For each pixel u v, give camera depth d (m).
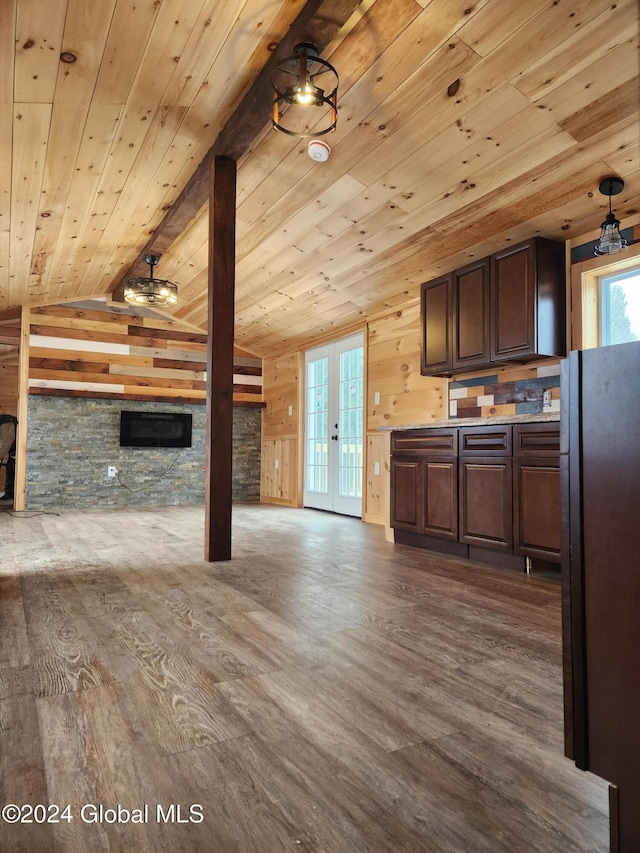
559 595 2.53
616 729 0.88
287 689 1.53
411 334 4.85
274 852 0.91
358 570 3.05
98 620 2.13
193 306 6.45
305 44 2.37
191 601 2.40
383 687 1.55
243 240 4.60
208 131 3.19
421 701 1.46
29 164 3.25
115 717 1.36
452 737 1.28
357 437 5.69
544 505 2.83
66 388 6.37
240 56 2.55
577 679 0.95
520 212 3.31
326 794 1.06
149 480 6.73
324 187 3.62
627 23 2.15
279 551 3.62
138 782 1.09
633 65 2.29
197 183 3.63
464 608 2.32
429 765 1.17
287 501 6.89
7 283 5.37
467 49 2.44
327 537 4.24
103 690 1.51
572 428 0.98
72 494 6.32
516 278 3.42
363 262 4.41
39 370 6.25
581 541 0.95
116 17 2.18
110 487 6.52
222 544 3.31
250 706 1.42
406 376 4.89
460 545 3.44
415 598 2.47
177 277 5.71
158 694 1.49
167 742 1.25
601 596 0.92
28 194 3.64
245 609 2.28
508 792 1.08
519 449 2.99
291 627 2.05
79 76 2.51
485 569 3.09
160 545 3.84
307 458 6.65
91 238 4.65
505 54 2.41
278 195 3.84
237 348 7.48
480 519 3.23
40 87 2.55
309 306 5.57
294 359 6.88
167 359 6.91
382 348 5.22
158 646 1.85
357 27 2.43
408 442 3.86
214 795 1.05
